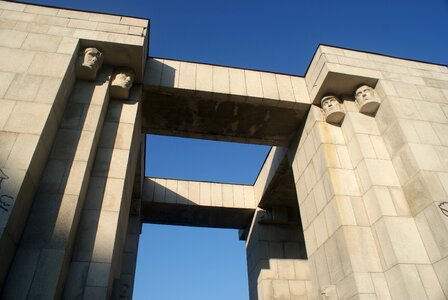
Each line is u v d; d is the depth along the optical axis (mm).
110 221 8531
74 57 9852
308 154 12422
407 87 11648
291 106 12609
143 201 18031
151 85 11562
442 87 12125
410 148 9781
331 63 11719
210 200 18906
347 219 9695
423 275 8211
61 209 7828
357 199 10195
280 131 13742
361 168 10477
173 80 11898
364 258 9016
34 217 7594
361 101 11492
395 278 8375
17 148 7645
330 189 10453
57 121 9016
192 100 12172
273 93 12516
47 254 7172
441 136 10359
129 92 11219
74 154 8758
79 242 8047
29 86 8750
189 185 19281
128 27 10938
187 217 19797
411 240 8789
